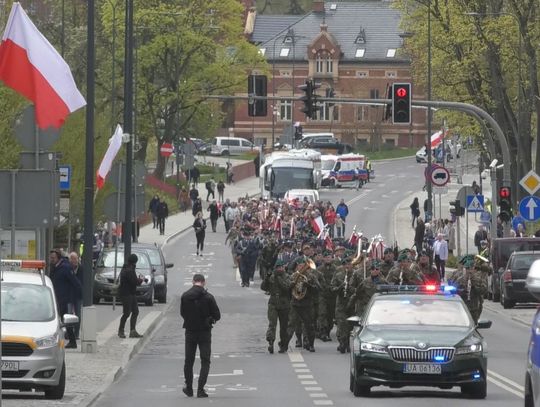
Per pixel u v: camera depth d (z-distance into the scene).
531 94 129.62
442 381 44.59
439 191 140.62
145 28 188.50
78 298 62.44
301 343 68.00
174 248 153.88
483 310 94.44
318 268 71.38
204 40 195.12
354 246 95.56
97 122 112.06
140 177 89.06
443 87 141.25
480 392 45.47
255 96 108.69
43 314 46.03
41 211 49.31
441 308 47.75
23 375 44.19
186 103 197.75
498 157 138.12
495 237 103.31
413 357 44.66
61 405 42.84
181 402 45.22
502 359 61.38
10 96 89.12
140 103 195.25
